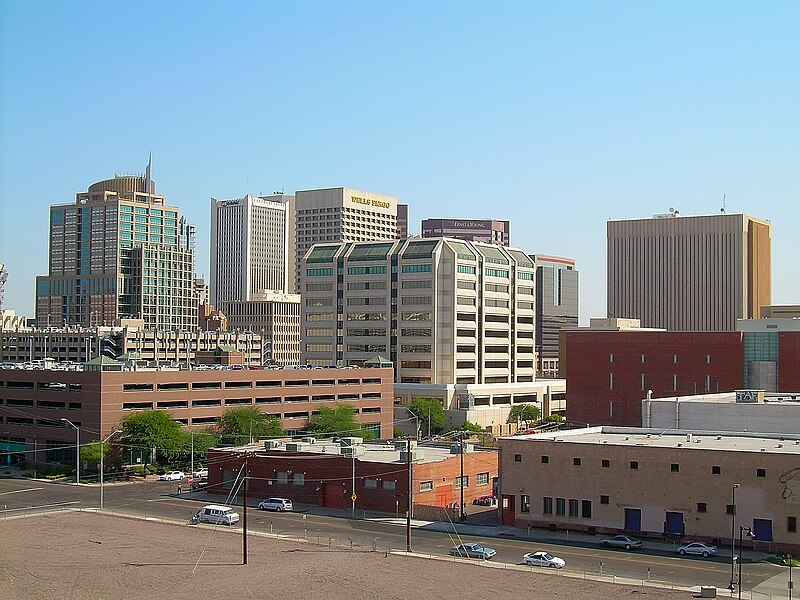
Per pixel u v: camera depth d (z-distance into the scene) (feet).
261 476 461.37
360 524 396.37
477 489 463.83
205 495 477.36
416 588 284.82
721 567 312.09
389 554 331.77
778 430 447.83
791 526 331.98
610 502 367.25
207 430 611.88
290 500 451.53
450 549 337.93
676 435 437.99
